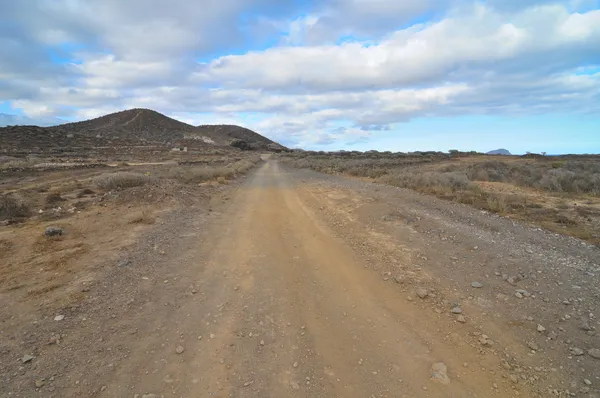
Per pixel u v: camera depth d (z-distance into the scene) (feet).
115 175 52.06
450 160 147.74
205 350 12.87
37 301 15.93
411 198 42.45
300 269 21.11
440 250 23.09
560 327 13.80
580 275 18.33
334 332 14.28
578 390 10.68
